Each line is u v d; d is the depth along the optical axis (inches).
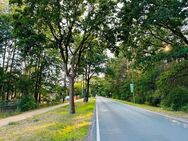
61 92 3034.0
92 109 1499.8
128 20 1175.0
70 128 683.4
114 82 4141.2
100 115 1093.8
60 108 1936.5
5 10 1964.8
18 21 1120.8
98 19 1188.5
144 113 1179.9
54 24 1263.5
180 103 1476.4
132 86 2623.0
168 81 1445.6
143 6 1112.8
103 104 2208.4
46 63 2495.1
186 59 1223.5
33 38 1139.3
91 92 6560.0
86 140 495.2
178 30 1293.1
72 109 1289.4
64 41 1259.8
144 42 1395.2
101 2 1165.1
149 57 1274.6
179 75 1402.6
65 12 1192.2
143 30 1305.4
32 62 2391.7
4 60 2124.8
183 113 1176.8
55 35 1278.3
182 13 1085.1
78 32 1266.0
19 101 1804.9
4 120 1146.7
